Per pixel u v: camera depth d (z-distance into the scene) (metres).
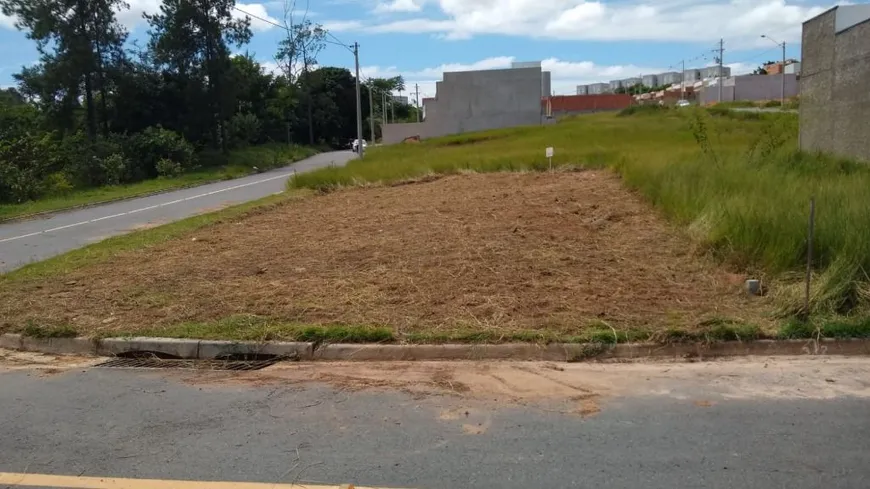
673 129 40.22
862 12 16.66
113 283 9.20
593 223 12.19
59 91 44.81
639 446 4.32
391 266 9.47
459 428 4.68
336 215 15.71
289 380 5.80
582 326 6.59
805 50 18.84
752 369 5.77
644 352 6.19
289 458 4.27
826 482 3.81
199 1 51.19
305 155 68.19
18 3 41.69
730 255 8.62
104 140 42.94
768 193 10.66
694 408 4.94
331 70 101.38
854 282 6.87
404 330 6.70
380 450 4.36
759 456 4.14
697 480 3.86
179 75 52.03
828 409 4.86
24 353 6.91
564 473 3.97
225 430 4.75
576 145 31.72
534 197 16.17
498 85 65.31
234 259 10.65
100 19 45.31
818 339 6.18
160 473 4.11
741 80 98.62
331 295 8.09
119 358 6.70
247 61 72.88
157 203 24.62
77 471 4.16
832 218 8.13
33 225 19.03
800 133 19.30
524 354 6.23
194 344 6.64
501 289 8.00
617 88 182.38
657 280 8.24
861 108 15.64
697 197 11.37
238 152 55.66
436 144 50.09
